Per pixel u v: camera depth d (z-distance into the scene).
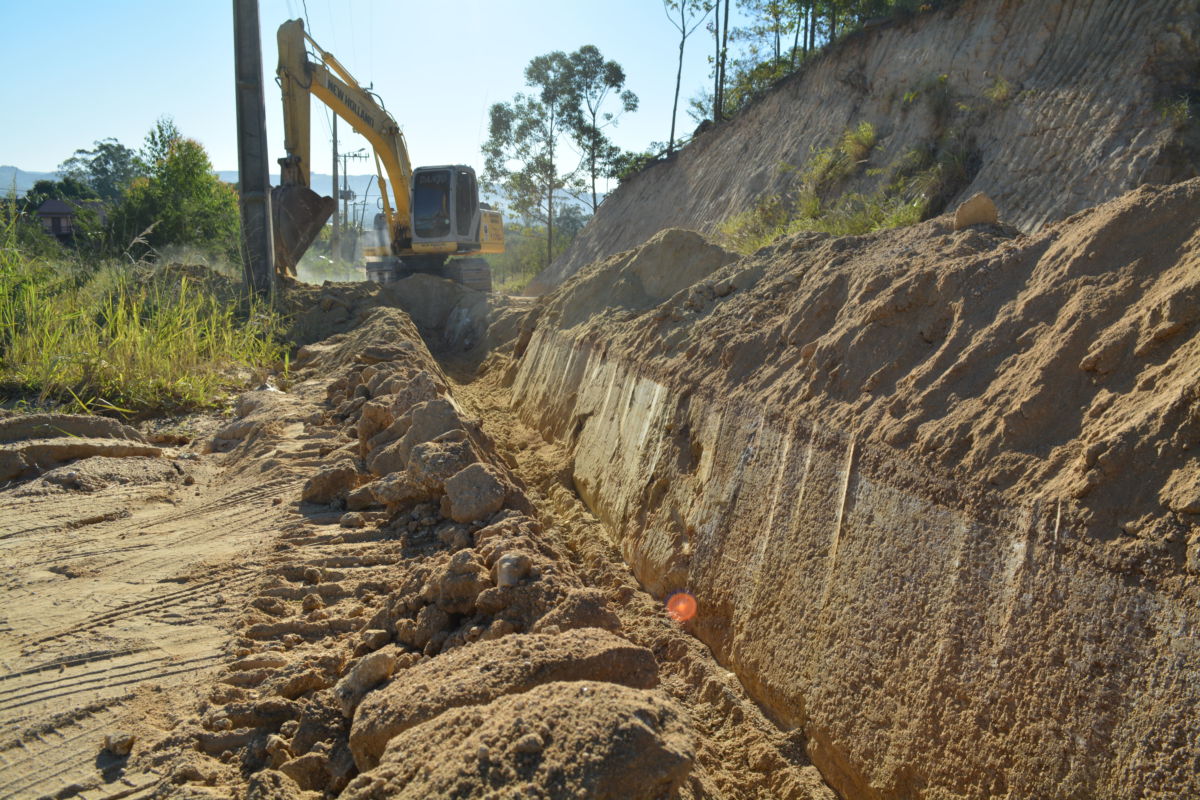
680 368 7.10
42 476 6.63
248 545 5.40
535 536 5.02
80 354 9.73
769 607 4.73
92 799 2.99
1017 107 14.32
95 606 4.50
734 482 5.60
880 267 5.70
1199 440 3.08
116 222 21.73
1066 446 3.54
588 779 2.35
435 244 21.03
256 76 14.70
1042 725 2.99
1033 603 3.22
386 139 20.19
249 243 15.08
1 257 10.66
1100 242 4.22
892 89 17.41
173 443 8.45
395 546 5.34
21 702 3.59
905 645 3.69
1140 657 2.81
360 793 2.61
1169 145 11.71
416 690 3.17
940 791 3.25
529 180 43.03
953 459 3.90
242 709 3.47
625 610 5.96
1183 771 2.54
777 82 23.22
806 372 5.52
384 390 8.54
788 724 4.31
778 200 18.42
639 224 27.19
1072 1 14.51
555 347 11.30
